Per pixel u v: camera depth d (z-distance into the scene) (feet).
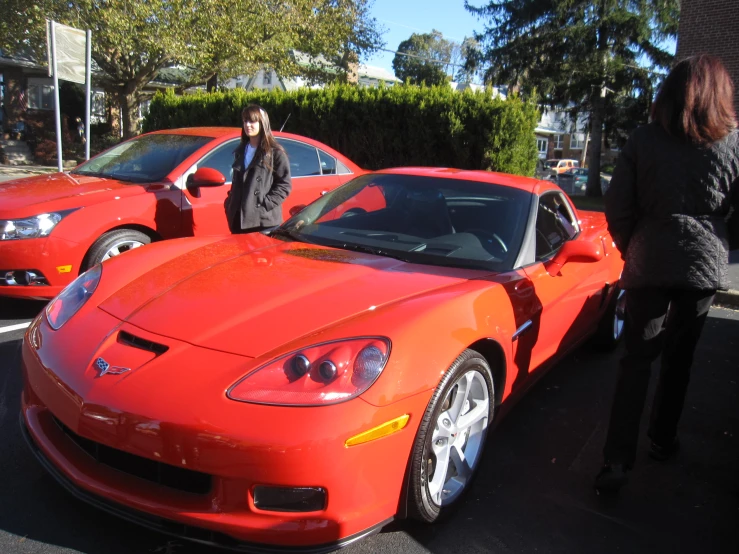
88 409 6.48
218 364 6.51
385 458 6.47
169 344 6.88
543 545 7.56
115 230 15.29
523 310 9.14
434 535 7.59
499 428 10.71
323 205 11.84
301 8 70.79
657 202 8.23
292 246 10.02
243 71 70.44
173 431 6.06
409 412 6.63
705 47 44.62
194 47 58.08
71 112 85.40
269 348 6.66
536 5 95.66
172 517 6.19
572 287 11.16
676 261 8.04
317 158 20.61
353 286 8.09
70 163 70.13
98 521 7.36
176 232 16.51
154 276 8.62
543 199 11.52
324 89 38.73
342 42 83.05
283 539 6.06
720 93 7.80
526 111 33.19
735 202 8.16
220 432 5.95
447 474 8.02
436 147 34.14
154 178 16.79
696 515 8.46
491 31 102.63
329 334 6.79
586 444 10.28
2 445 8.90
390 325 6.98
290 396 6.14
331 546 6.23
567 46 94.32
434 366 6.93
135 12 52.24
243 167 14.71
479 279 8.86
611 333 14.28
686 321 8.86
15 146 69.26
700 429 11.06
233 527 6.02
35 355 7.51
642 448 10.41
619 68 91.66
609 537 7.82
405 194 11.34
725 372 13.75
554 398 12.07
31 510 7.48
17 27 56.29
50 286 14.16
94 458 6.81
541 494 8.72
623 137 104.94
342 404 6.15
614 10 91.61
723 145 7.95
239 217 14.66
